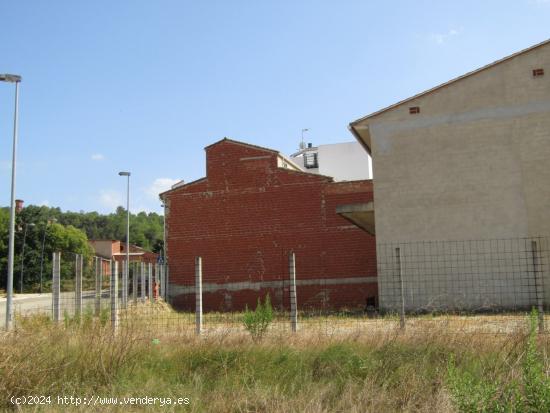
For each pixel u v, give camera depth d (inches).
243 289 1041.5
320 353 285.3
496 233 733.9
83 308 544.4
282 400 230.5
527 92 749.9
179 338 327.0
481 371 237.9
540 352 240.4
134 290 749.3
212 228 1070.4
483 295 720.3
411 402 222.7
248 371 271.0
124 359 280.4
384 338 298.4
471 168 754.2
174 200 1093.1
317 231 1026.1
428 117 777.6
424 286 736.3
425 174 767.7
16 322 397.7
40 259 2281.0
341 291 1000.2
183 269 1069.1
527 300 702.5
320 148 1644.9
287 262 1030.4
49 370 264.2
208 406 233.9
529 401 182.2
